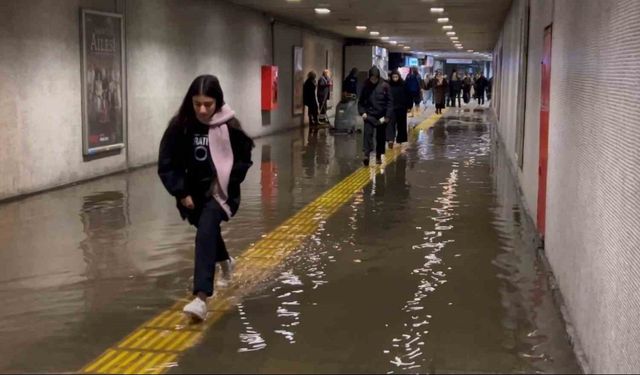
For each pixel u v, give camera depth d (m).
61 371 3.83
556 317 4.66
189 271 5.79
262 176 11.27
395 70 15.64
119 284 5.44
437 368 3.85
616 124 3.41
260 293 5.21
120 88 11.52
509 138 13.48
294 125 22.48
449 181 10.78
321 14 19.48
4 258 6.19
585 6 4.48
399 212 8.27
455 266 5.91
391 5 16.67
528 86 9.04
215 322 4.60
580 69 4.58
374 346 4.17
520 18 11.18
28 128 9.30
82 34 10.38
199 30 14.83
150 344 4.22
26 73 9.20
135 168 12.22
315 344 4.21
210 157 4.82
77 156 10.51
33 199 9.09
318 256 6.26
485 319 4.62
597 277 3.67
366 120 12.50
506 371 3.80
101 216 8.02
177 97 13.85
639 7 3.04
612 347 3.23
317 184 10.45
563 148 5.24
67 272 5.77
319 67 26.27
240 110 17.56
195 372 3.81
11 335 4.38
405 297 5.09
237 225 7.54
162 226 7.50
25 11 9.13
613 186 3.40
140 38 12.27
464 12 18.11
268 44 19.69
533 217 7.54
